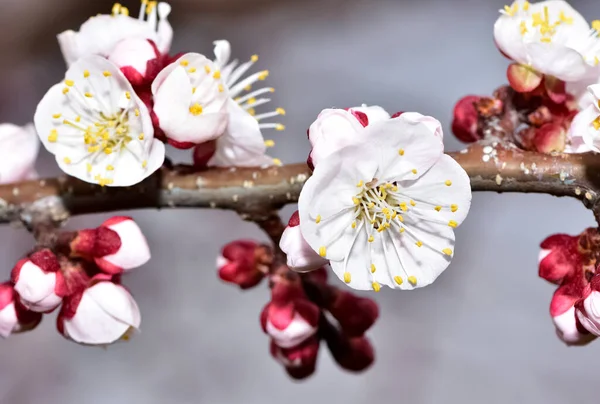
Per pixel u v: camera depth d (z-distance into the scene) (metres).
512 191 0.31
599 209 0.31
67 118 0.32
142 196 0.33
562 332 0.31
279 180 0.32
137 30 0.33
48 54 0.57
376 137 0.29
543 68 0.32
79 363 0.56
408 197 0.30
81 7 0.56
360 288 0.30
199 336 0.57
